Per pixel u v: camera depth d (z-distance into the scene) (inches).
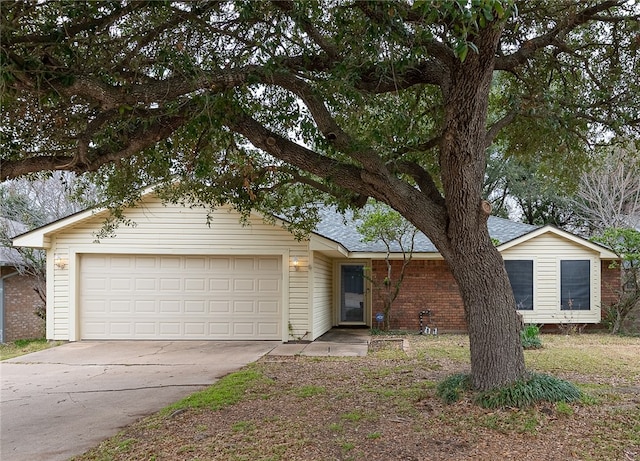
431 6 130.0
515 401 195.9
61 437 185.2
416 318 508.1
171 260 435.5
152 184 324.5
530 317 503.8
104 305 432.5
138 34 190.4
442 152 208.7
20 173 182.9
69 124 213.5
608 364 306.5
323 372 289.1
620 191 710.5
